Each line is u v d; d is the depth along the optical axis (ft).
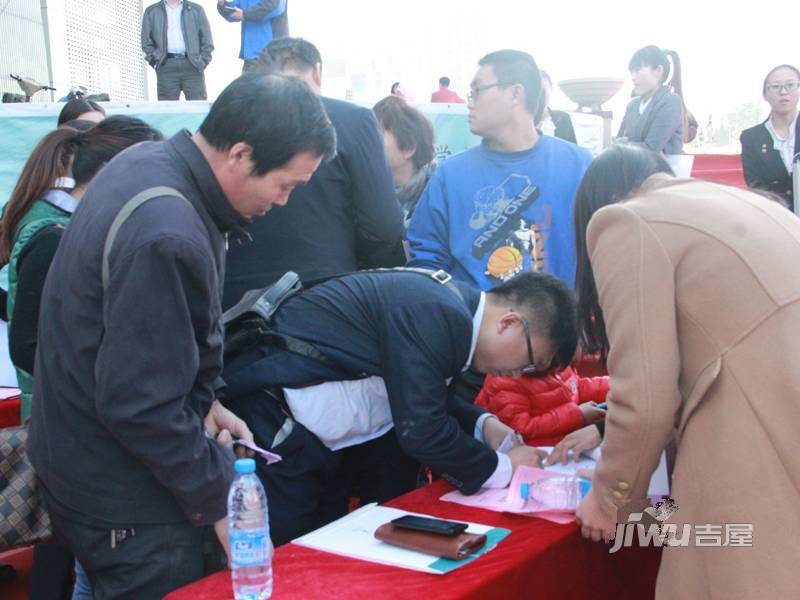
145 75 42.55
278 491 6.07
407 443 5.73
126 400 4.28
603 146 17.94
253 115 4.51
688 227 4.69
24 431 6.18
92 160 7.16
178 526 4.85
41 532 6.05
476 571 4.78
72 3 35.60
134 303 4.23
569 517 5.61
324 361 5.95
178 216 4.38
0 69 31.48
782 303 4.45
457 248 9.33
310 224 7.87
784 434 4.36
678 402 4.66
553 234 9.09
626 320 4.70
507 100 9.07
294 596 4.50
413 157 11.49
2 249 7.36
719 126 33.27
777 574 4.30
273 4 18.35
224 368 6.11
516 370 6.08
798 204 12.23
